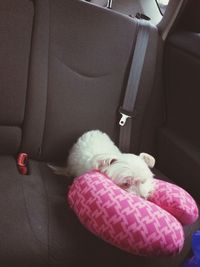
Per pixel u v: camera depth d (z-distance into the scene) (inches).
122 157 46.6
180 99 60.4
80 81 53.4
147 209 38.1
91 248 39.2
